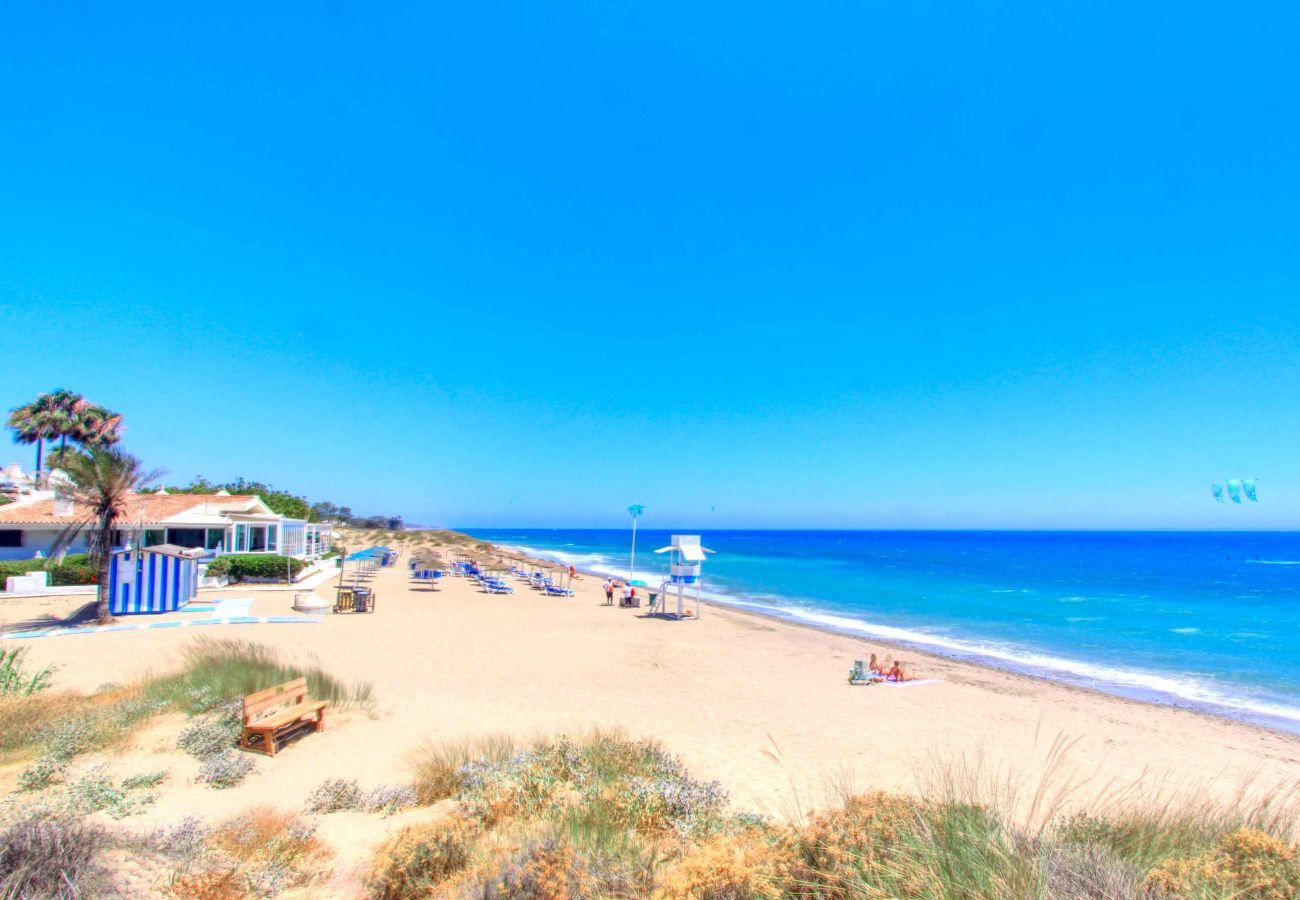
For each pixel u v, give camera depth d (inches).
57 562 1034.1
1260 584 1903.3
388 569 1784.0
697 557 1118.4
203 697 399.5
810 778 355.6
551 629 912.3
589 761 319.3
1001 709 569.0
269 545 1499.8
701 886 144.9
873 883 132.1
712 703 541.3
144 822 240.2
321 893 194.2
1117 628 1098.1
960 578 2135.8
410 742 373.1
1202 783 392.5
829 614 1275.8
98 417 1830.7
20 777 275.4
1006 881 123.7
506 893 168.1
